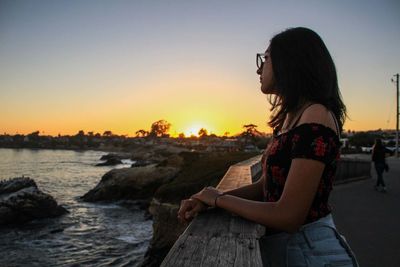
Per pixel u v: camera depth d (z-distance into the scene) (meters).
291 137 1.56
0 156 141.25
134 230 18.72
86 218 22.16
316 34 1.74
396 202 12.87
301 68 1.68
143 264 12.11
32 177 56.50
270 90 1.95
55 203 22.62
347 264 1.55
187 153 29.84
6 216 19.81
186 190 13.37
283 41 1.75
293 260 1.56
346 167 19.41
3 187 24.02
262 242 1.67
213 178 14.88
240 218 2.04
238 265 1.39
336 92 1.74
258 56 2.05
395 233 8.52
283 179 1.60
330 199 13.59
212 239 1.69
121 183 28.61
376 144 16.19
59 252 14.70
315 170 1.45
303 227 1.56
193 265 1.39
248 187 2.21
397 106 50.44
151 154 115.75
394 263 6.50
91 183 47.28
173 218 12.10
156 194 13.38
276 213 1.48
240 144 109.25
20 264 13.14
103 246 15.57
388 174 24.53
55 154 168.62
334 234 1.59
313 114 1.54
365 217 10.27
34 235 17.66
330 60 1.72
